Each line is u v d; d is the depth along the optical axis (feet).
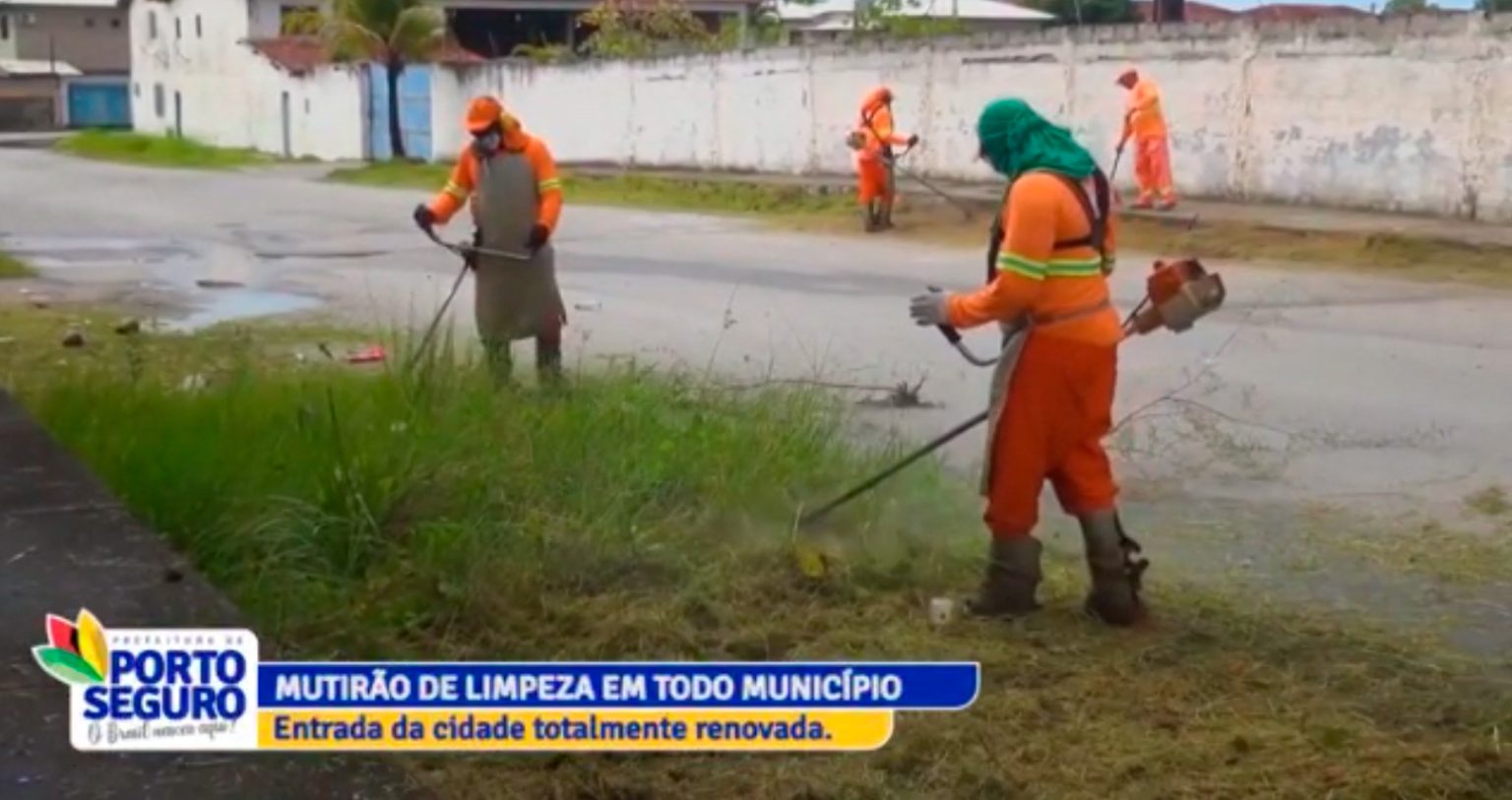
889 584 19.89
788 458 23.11
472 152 29.66
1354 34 69.15
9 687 14.39
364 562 19.24
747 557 20.20
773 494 21.79
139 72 205.57
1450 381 35.70
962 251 65.92
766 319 45.60
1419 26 66.59
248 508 19.39
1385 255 59.21
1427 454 28.68
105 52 259.80
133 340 38.93
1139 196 73.61
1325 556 22.16
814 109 99.50
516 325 29.68
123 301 48.80
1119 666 17.30
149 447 21.72
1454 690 16.88
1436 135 66.49
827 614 18.72
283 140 164.35
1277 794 14.14
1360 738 15.42
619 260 62.34
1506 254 56.75
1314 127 71.36
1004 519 18.60
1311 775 14.55
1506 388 34.88
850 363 37.83
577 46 163.32
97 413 24.22
